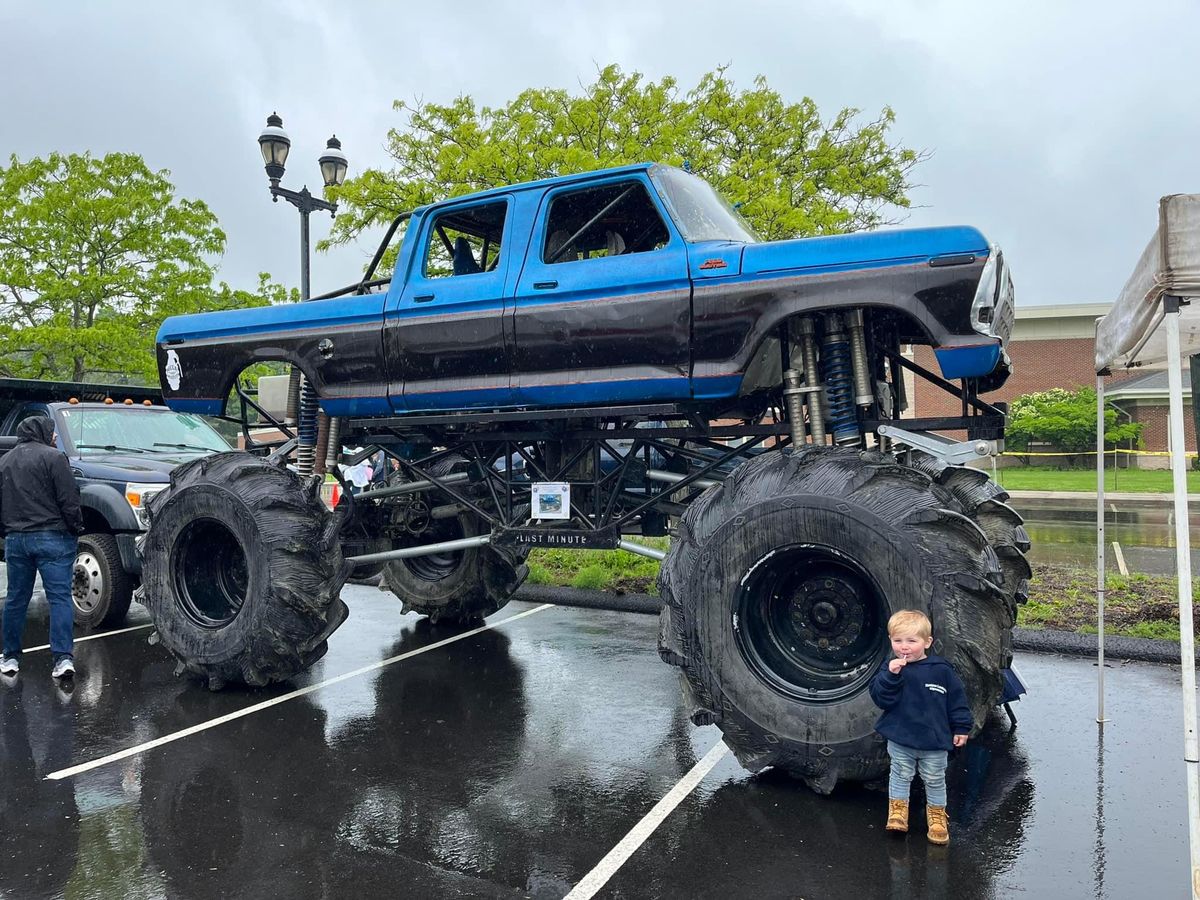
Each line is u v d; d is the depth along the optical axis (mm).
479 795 3852
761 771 4094
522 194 4938
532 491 5055
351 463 6121
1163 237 2652
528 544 5285
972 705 3436
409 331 5066
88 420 7898
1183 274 2635
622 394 4496
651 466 5934
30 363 19859
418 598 7293
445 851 3332
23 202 19953
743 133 13414
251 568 5203
